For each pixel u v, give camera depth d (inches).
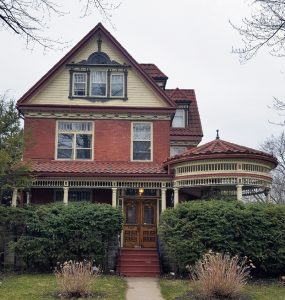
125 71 985.5
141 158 963.3
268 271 689.6
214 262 568.7
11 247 727.7
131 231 916.0
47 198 922.7
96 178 866.8
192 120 1170.6
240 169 756.0
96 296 551.5
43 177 860.6
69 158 955.3
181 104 1164.5
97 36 996.6
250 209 698.2
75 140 962.1
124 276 720.3
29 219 742.5
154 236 917.2
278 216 694.5
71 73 979.9
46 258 727.7
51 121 962.1
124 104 975.0
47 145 951.0
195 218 695.1
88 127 970.7
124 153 960.3
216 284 541.0
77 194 937.5
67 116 963.3
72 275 565.3
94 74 987.3
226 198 831.1
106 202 935.7
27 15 360.5
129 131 969.5
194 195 968.9
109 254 767.7
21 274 703.1
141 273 741.9
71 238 730.2
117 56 993.5
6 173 754.8
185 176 804.6
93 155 957.2
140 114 971.9
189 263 678.5
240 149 768.3
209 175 770.8
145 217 925.2
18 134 775.7
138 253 822.5
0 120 765.9
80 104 968.3
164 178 861.2
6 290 573.3
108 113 970.7
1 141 762.8
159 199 928.9
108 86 980.6
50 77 973.2
